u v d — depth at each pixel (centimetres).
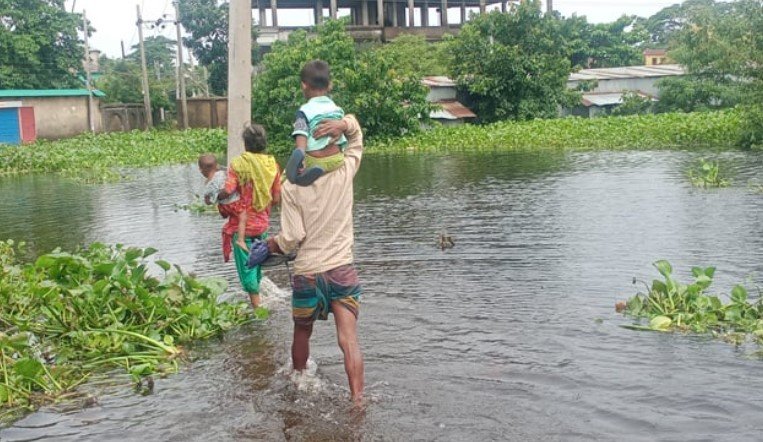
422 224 1033
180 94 3916
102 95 3806
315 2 5150
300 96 2636
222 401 441
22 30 3784
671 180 1401
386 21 5422
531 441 372
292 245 448
